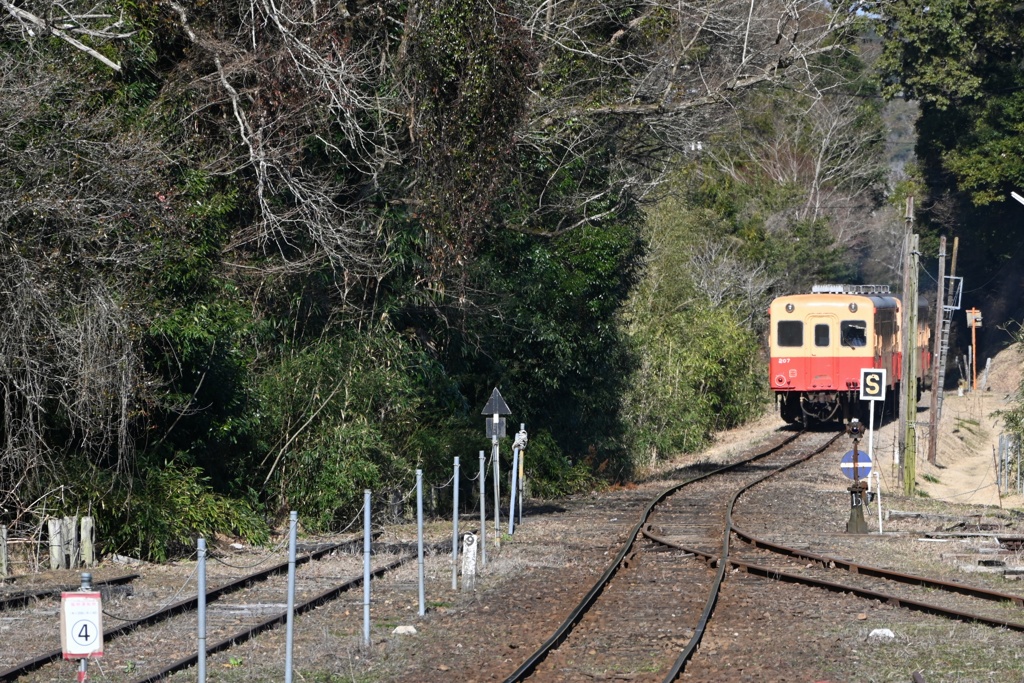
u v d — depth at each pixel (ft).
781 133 630.33
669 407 382.42
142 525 163.22
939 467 360.48
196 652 105.50
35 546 154.81
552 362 276.00
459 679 96.17
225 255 197.26
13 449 150.20
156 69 206.08
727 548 164.55
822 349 383.45
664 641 108.99
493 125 208.03
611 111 250.37
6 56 155.84
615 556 166.30
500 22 208.23
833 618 120.37
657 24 265.75
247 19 205.46
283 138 195.31
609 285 276.62
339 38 207.72
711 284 490.08
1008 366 602.03
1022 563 159.43
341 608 127.95
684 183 431.43
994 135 523.70
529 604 129.90
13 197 148.56
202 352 175.52
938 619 119.65
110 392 152.35
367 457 205.77
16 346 146.72
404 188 223.71
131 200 162.61
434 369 234.58
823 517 215.31
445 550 173.27
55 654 101.86
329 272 217.56
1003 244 582.35
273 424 202.69
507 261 263.70
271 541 187.62
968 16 476.54
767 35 270.46
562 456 281.33
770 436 403.75
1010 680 94.22
